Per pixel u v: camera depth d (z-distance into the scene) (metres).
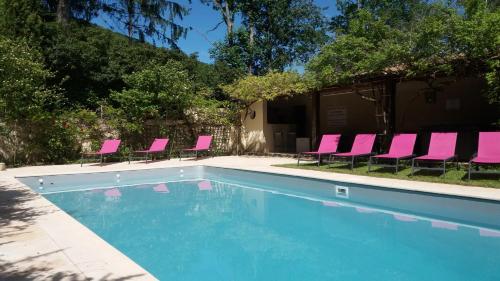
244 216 6.18
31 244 3.73
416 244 4.54
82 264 3.16
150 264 3.97
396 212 6.32
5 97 11.64
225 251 4.37
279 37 23.56
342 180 7.60
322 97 17.27
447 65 8.10
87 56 17.12
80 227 4.39
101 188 9.31
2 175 9.56
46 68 16.12
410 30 8.84
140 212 6.57
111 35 22.19
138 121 14.22
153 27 26.70
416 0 15.40
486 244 4.49
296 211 6.50
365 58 9.05
